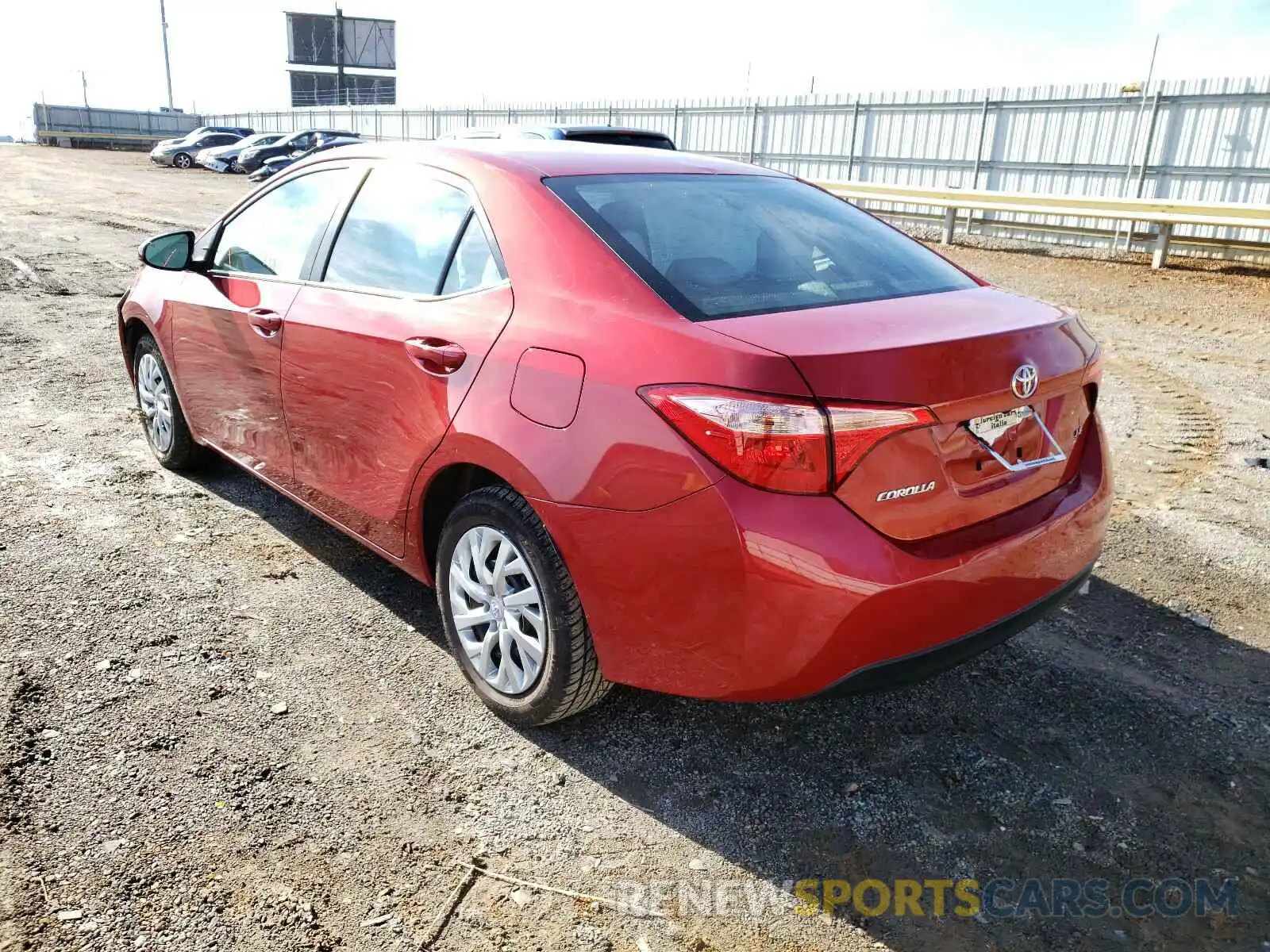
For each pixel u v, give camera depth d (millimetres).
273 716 2826
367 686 3010
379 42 55219
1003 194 14492
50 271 10367
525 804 2523
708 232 2838
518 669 2766
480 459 2629
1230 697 3094
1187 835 2479
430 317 2877
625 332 2389
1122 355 7887
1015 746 2832
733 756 2756
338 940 2062
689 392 2201
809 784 2646
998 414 2418
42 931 2033
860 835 2459
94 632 3213
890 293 2756
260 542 3996
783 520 2131
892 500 2217
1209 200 14336
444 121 32312
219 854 2281
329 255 3418
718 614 2229
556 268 2639
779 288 2623
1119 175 15328
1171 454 5434
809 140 20031
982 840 2451
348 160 3547
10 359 6754
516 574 2695
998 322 2514
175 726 2746
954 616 2320
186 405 4309
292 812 2436
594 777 2646
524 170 2939
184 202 19391
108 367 6676
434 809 2482
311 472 3471
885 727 2908
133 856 2258
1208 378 7137
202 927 2072
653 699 3031
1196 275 12266
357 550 3965
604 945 2092
